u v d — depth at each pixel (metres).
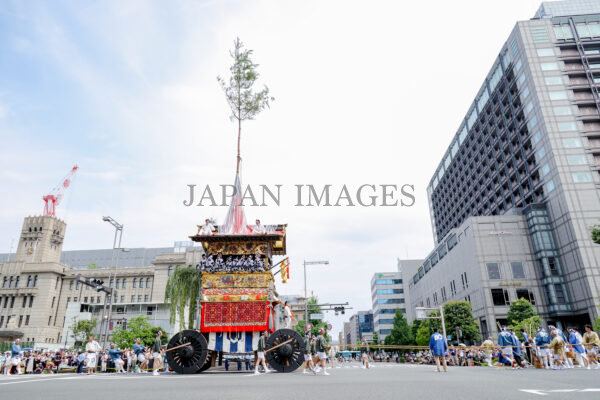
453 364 34.19
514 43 66.81
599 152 57.03
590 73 61.44
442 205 105.81
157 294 80.81
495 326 57.06
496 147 75.06
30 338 84.56
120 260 124.62
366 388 8.45
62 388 8.98
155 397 6.98
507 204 71.69
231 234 17.86
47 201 139.25
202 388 8.77
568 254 55.09
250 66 22.03
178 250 99.31
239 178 20.09
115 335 54.81
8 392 8.05
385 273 134.00
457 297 71.31
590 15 65.25
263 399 6.58
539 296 57.94
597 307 48.53
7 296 92.56
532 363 19.23
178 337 16.19
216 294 16.91
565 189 55.72
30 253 104.38
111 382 10.91
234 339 16.31
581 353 16.97
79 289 94.12
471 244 62.81
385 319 128.62
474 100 82.75
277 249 21.08
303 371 16.56
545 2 77.56
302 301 121.94
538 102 60.69
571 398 6.42
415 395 7.05
